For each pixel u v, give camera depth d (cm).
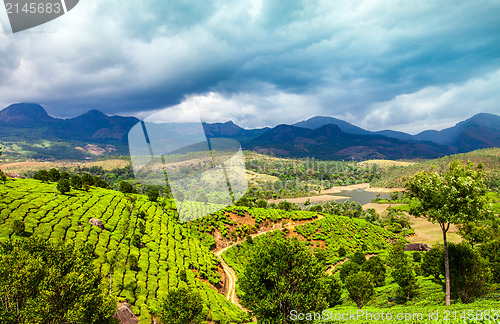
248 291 2275
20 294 2322
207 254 6950
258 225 10175
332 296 4216
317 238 9756
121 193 8388
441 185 2575
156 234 6375
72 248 2806
